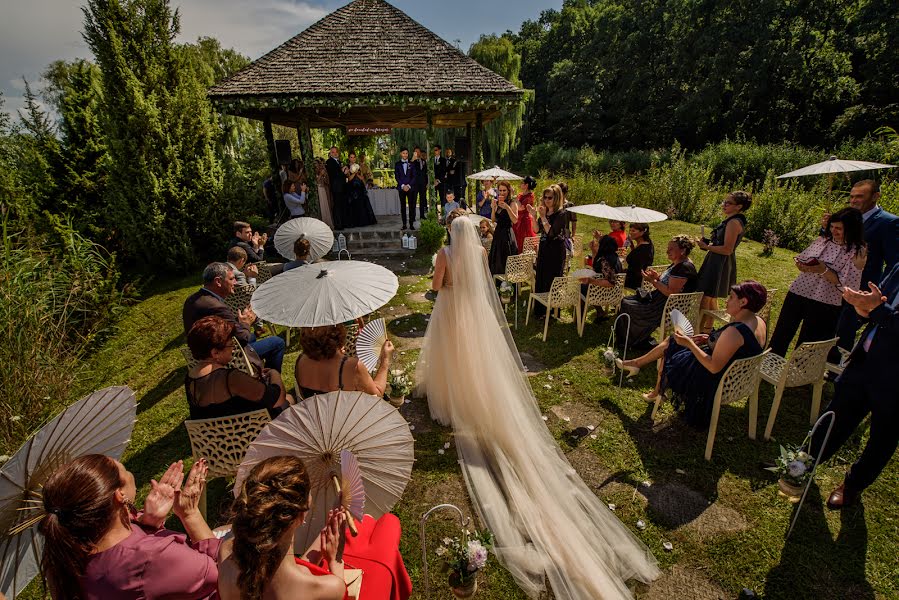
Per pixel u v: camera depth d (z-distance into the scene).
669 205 13.67
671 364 3.95
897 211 8.41
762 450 3.79
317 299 3.02
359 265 3.51
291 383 4.96
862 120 28.27
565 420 4.24
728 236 4.97
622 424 4.17
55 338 5.36
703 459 3.70
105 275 8.55
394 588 2.08
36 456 1.73
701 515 3.16
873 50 28.75
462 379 3.81
